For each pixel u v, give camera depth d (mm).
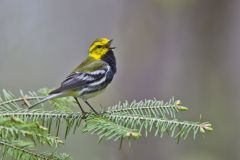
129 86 16859
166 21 17875
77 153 13992
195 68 18234
